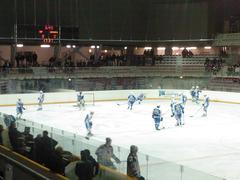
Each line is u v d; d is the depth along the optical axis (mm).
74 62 37500
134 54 40219
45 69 33094
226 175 12398
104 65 37062
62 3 36219
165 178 7539
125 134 19125
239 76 32938
